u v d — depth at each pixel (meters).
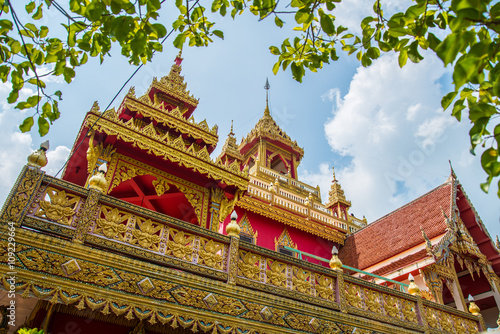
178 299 6.66
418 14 4.25
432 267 15.42
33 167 6.29
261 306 7.57
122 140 10.94
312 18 5.07
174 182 11.99
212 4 5.52
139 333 7.32
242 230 18.94
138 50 4.87
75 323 7.18
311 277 8.95
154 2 4.63
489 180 3.18
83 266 6.00
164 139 11.61
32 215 5.97
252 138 36.06
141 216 7.22
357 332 8.74
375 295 9.99
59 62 5.52
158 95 15.98
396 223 20.39
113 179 10.77
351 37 5.49
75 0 4.89
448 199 18.28
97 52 5.53
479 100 3.77
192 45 5.84
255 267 8.10
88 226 6.43
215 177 11.80
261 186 23.23
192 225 7.68
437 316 11.09
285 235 20.30
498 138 3.22
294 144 36.19
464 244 16.45
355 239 22.19
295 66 5.90
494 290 16.50
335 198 27.95
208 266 7.50
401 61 4.73
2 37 5.32
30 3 5.28
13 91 5.31
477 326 12.03
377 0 5.00
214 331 6.73
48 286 5.54
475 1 2.88
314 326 8.09
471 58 2.94
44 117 5.40
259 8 5.22
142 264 6.59
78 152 11.74
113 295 6.05
